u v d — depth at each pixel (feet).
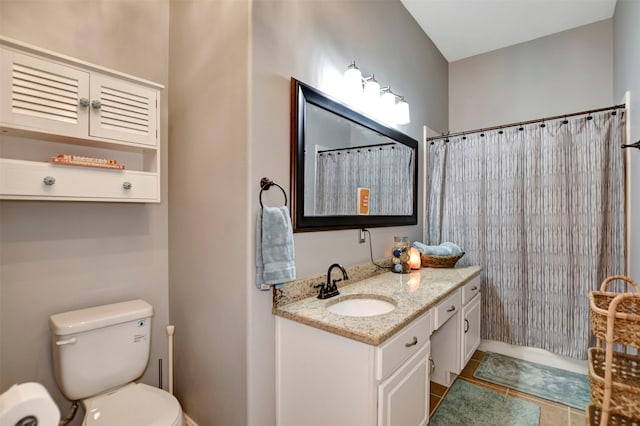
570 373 7.51
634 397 3.60
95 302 5.19
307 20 5.28
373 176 6.98
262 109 4.49
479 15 8.52
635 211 6.21
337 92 5.93
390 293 5.55
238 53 4.49
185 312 5.63
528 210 7.98
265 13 4.55
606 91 8.61
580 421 5.83
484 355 8.48
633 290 6.48
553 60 9.34
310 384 4.39
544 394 6.69
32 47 3.90
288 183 4.92
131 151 5.47
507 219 8.25
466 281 6.84
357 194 6.45
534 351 8.09
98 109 4.49
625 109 6.81
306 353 4.42
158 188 5.15
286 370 4.67
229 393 4.71
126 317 4.83
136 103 4.90
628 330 3.68
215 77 4.91
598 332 3.96
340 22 6.02
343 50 6.08
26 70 3.89
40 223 4.66
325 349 4.20
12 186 3.78
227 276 4.71
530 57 9.70
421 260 8.12
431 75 9.77
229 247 4.67
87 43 5.08
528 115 9.71
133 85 4.86
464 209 8.87
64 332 4.30
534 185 7.89
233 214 4.59
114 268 5.41
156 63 5.89
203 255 5.17
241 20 4.47
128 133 4.80
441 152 9.18
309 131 5.25
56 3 4.78
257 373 4.49
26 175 3.88
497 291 8.44
